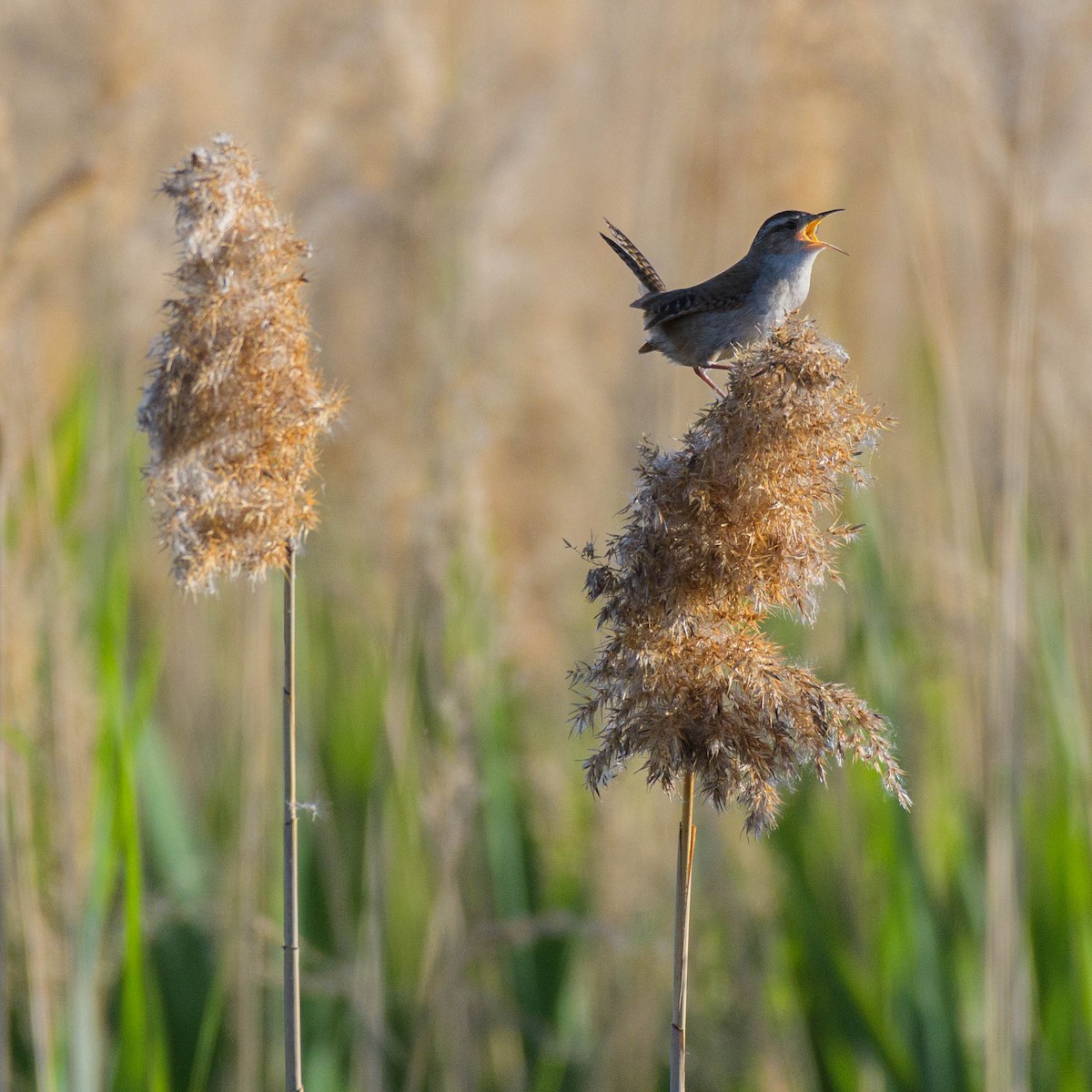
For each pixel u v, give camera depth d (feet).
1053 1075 32.19
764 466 14.89
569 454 41.68
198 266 15.61
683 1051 15.55
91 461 33.96
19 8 38.22
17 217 29.50
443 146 41.34
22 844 26.94
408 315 41.11
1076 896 32.19
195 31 44.21
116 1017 30.73
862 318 45.21
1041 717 36.73
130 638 39.47
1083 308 35.24
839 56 36.83
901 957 32.58
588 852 36.83
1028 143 33.88
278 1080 33.60
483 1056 35.78
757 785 14.88
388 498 39.52
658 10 46.75
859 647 35.37
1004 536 32.60
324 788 40.19
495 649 35.99
